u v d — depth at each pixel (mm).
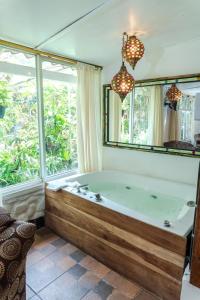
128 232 1778
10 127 2467
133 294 1668
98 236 2021
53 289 1705
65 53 2656
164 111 2648
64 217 2375
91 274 1872
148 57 2727
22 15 1758
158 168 2830
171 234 1521
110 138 3299
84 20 1861
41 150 2732
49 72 2736
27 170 2662
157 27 2018
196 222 1117
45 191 2621
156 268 1626
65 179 2764
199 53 2320
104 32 2102
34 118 2668
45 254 2135
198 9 1711
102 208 1956
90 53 2668
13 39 2205
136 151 3027
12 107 2455
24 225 1134
